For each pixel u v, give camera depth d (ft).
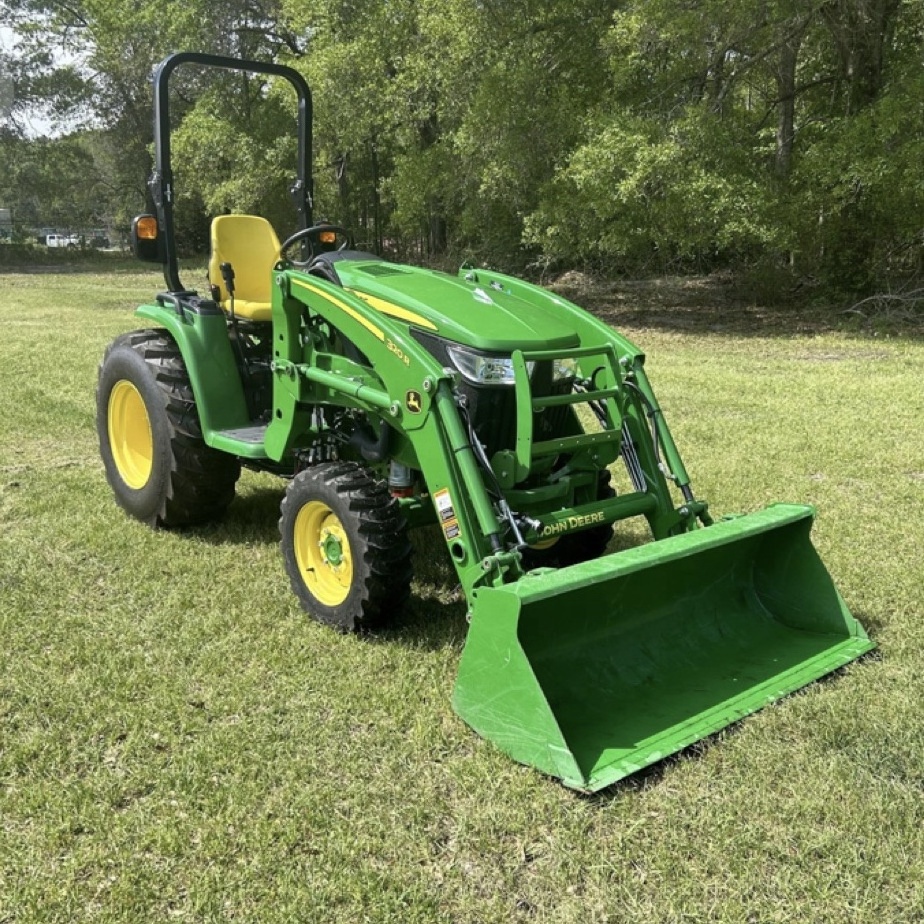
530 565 14.02
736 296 56.54
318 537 12.54
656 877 7.82
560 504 12.65
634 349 12.85
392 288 12.80
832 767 9.17
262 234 17.81
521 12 46.88
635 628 11.29
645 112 44.34
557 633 10.56
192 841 8.23
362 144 69.05
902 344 38.91
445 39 50.42
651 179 41.39
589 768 9.05
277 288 13.07
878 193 44.16
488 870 7.91
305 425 13.46
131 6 86.17
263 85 80.18
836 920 7.34
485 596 9.64
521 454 11.14
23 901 7.49
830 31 46.29
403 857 8.04
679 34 40.63
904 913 7.41
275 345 13.46
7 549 14.92
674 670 11.14
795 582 12.34
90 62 96.78
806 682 10.82
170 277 16.02
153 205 15.89
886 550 15.23
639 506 12.31
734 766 9.26
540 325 12.42
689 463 20.21
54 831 8.27
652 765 9.30
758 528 11.42
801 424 23.91
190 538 15.69
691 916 7.38
